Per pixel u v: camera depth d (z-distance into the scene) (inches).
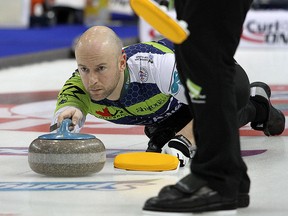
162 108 323.6
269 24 940.0
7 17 1147.3
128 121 335.3
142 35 935.7
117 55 303.7
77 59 303.0
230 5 227.9
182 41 224.4
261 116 359.3
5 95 577.0
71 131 304.3
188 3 230.4
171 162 298.8
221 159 232.4
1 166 320.5
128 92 314.7
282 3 1086.4
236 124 234.2
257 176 297.1
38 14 1151.6
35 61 845.8
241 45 948.0
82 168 289.4
